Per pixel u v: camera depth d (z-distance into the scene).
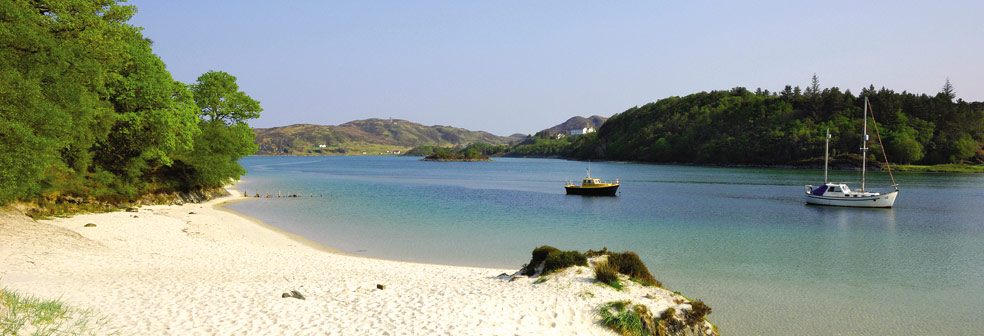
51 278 13.91
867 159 145.25
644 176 118.56
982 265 23.06
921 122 170.25
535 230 33.59
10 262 15.26
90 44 26.72
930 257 24.91
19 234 19.20
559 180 105.62
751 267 22.41
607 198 60.97
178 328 10.08
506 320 12.12
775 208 49.12
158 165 44.50
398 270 20.06
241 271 17.98
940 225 37.28
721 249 26.89
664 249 26.88
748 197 61.91
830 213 44.97
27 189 24.69
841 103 189.50
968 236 31.97
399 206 49.81
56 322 9.18
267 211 43.94
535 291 14.64
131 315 10.71
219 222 33.81
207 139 50.56
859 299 17.53
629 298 14.09
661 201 56.75
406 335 10.58
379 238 30.00
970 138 162.12
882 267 22.52
